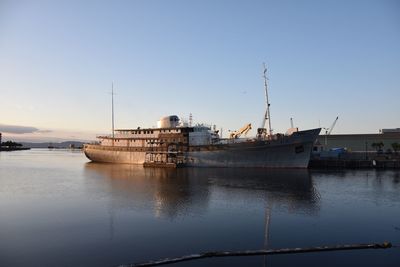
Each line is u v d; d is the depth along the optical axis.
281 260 19.53
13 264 19.17
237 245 22.33
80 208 33.00
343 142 121.19
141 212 31.36
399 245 22.23
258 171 68.69
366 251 20.92
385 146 117.19
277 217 29.78
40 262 19.45
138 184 50.28
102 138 97.94
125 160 92.12
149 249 21.55
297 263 19.11
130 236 24.14
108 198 38.34
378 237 24.17
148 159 86.75
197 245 22.28
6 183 51.94
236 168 75.00
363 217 29.95
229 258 19.95
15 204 34.97
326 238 23.92
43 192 42.75
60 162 110.50
